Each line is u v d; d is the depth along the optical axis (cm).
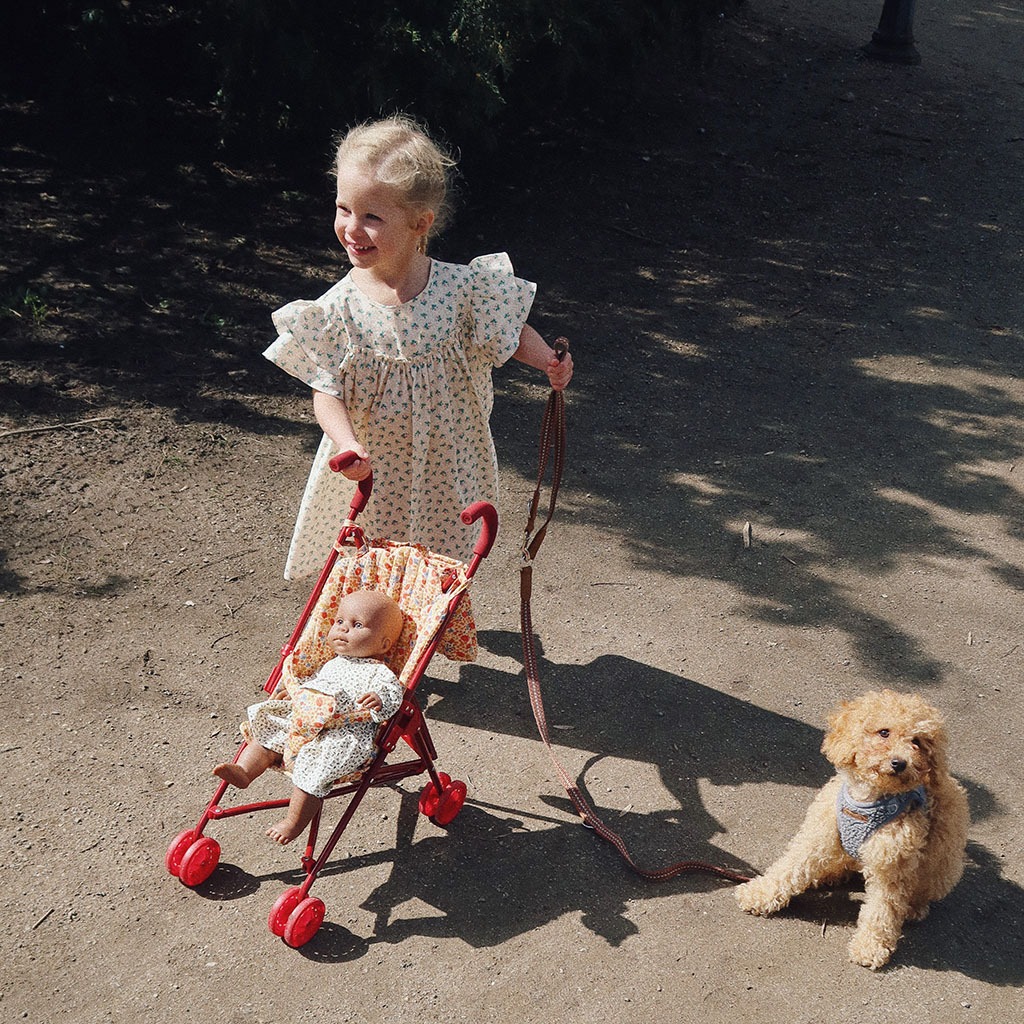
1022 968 170
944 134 487
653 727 204
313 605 183
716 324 337
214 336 304
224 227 360
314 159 402
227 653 212
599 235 386
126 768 190
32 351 288
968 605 234
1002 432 291
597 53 404
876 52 562
